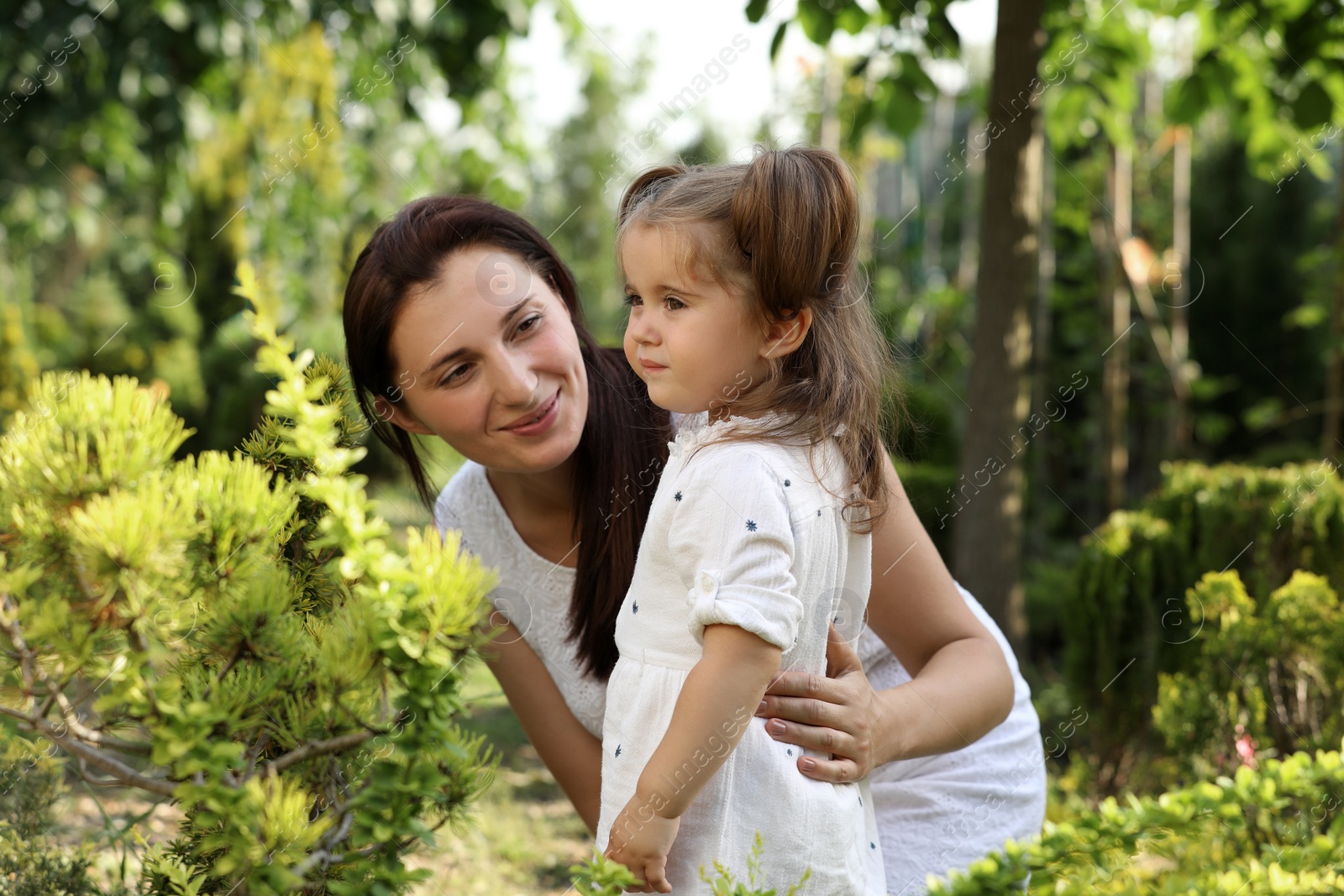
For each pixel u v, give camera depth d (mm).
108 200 6215
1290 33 3680
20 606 837
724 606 1072
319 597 1089
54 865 1321
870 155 6402
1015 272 3414
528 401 1285
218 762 812
